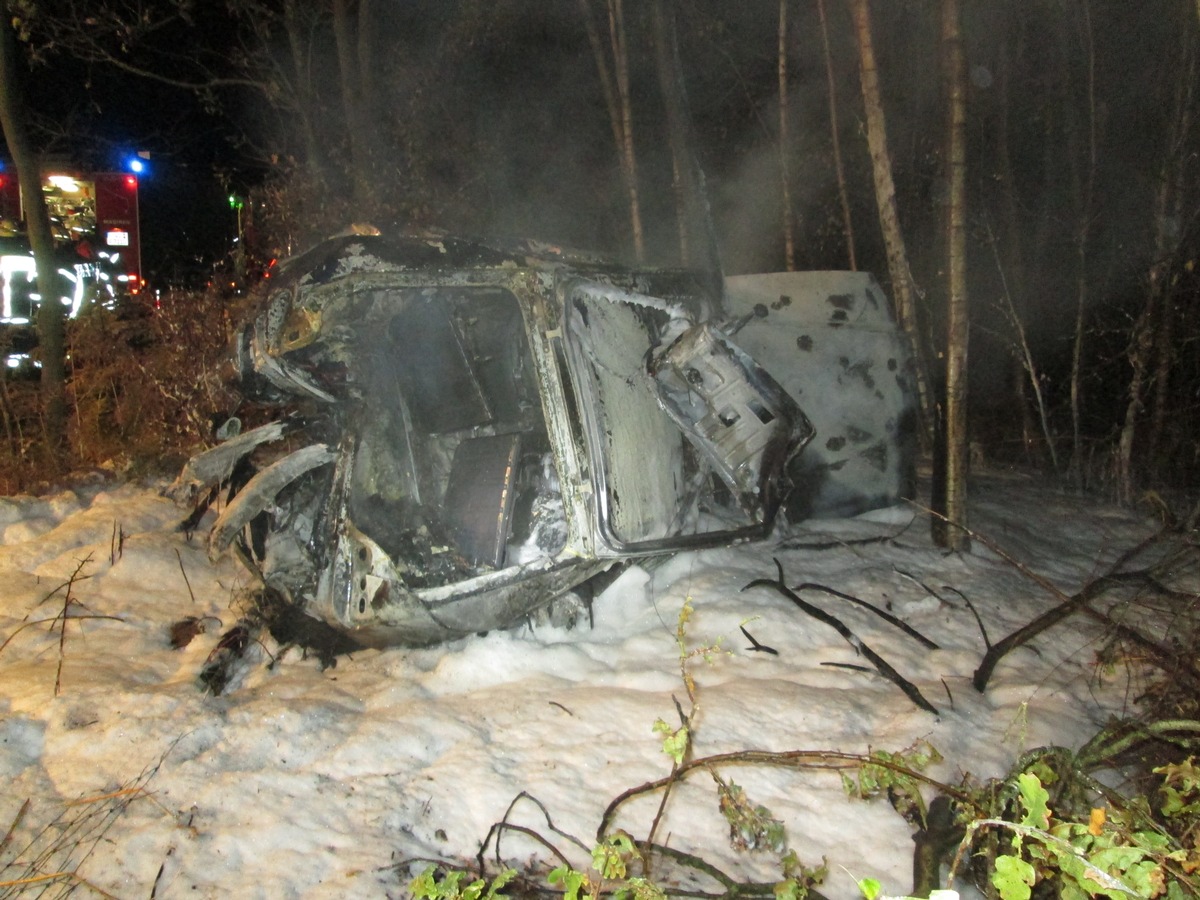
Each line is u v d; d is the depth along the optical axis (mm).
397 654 3734
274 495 3480
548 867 2623
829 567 4707
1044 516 6086
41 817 2711
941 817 2793
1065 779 2746
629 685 3555
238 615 4094
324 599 3590
